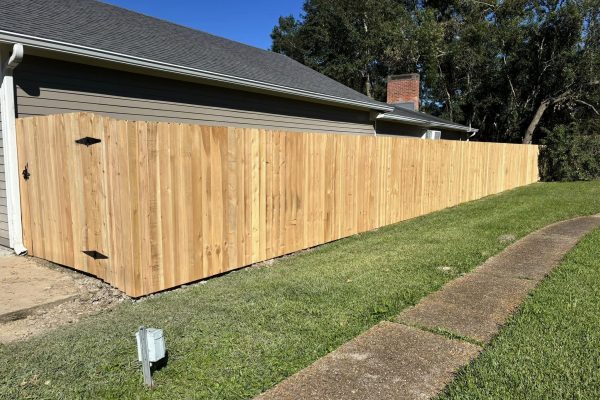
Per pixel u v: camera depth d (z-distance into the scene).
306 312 3.86
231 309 3.95
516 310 3.76
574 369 2.75
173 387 2.65
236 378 2.76
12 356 3.03
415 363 2.87
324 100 10.49
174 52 7.96
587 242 6.33
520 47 24.30
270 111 9.63
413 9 32.72
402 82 19.66
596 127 21.33
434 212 10.02
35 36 5.41
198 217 4.82
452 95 29.17
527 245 6.34
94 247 4.60
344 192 7.21
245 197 5.42
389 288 4.49
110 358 3.00
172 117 7.63
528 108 24.80
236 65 9.20
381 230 7.96
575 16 21.12
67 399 2.53
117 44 6.79
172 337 3.33
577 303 3.89
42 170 5.21
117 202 4.23
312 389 2.58
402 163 8.73
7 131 5.55
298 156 6.22
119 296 4.28
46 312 3.90
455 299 4.10
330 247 6.65
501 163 14.02
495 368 2.77
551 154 18.08
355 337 3.31
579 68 21.67
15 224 5.68
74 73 6.23
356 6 31.62
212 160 4.95
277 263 5.75
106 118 4.22
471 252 5.99
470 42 26.58
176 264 4.61
